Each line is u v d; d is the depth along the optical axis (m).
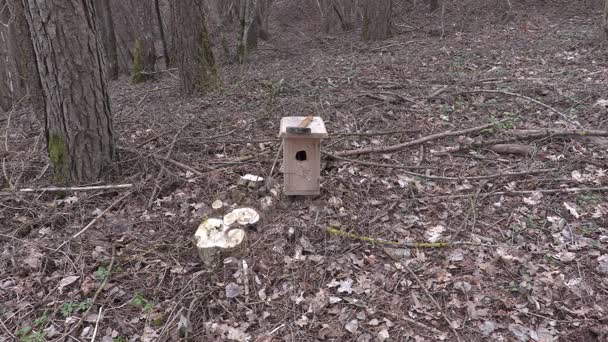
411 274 3.28
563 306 2.95
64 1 3.89
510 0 13.80
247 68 10.38
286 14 20.86
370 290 3.16
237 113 6.29
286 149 3.86
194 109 6.64
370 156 4.83
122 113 6.96
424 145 4.97
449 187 4.26
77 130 4.24
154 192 4.22
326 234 3.65
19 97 9.51
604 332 2.74
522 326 2.84
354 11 17.47
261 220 3.81
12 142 5.65
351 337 2.84
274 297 3.15
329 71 8.16
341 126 5.56
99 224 3.88
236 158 4.86
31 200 4.19
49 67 4.05
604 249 3.39
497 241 3.57
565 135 4.82
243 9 11.49
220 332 2.89
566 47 8.23
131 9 12.03
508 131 4.97
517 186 4.21
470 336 2.80
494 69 7.28
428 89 6.65
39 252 3.53
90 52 4.14
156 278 3.33
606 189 3.96
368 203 4.04
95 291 3.20
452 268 3.32
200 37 7.70
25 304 3.13
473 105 5.88
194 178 4.48
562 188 4.11
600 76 6.45
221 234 3.49
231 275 3.33
